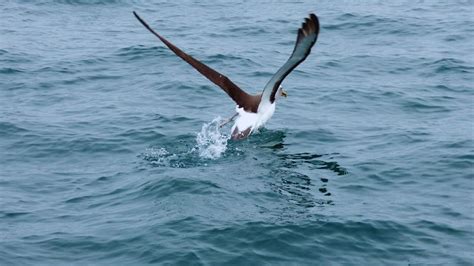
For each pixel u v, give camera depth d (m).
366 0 37.41
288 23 33.47
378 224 15.04
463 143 19.33
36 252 14.12
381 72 26.52
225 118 21.34
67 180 17.48
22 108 22.56
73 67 26.77
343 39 30.95
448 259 13.96
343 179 17.23
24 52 28.44
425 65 27.12
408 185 17.02
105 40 30.61
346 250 14.18
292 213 15.39
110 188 16.91
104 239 14.50
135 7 36.75
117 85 24.97
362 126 21.00
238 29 32.50
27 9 35.81
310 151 18.98
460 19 33.66
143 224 14.96
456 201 16.22
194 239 14.29
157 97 23.53
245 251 13.98
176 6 37.03
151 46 29.31
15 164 18.52
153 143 19.45
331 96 23.66
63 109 22.50
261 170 17.61
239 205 15.69
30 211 15.88
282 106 22.58
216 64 27.23
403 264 13.79
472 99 23.45
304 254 13.99
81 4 36.94
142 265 13.58
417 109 22.56
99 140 19.78
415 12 34.91
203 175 17.19
